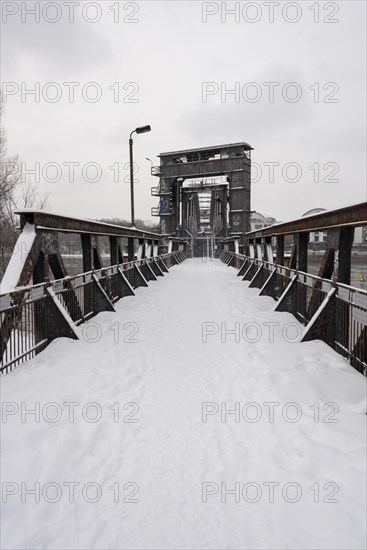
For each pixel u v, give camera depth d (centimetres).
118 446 359
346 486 296
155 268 2052
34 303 609
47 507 282
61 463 332
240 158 4150
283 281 1075
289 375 511
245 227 4178
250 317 902
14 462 330
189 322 857
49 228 647
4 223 2730
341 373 530
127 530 261
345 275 627
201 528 262
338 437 364
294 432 377
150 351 643
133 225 1925
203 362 588
